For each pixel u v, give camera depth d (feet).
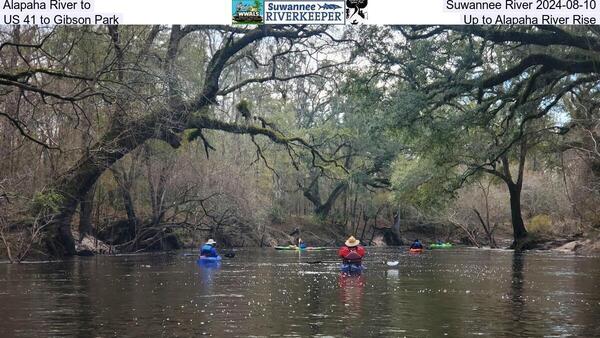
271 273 98.07
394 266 116.98
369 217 279.69
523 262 129.08
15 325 48.73
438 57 132.98
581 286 78.23
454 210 244.63
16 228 126.93
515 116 156.15
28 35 126.41
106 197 173.99
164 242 179.73
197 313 54.85
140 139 139.33
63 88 129.29
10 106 123.34
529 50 140.87
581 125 145.79
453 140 152.35
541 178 244.42
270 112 266.36
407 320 51.55
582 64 120.88
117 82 106.42
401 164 231.71
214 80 154.30
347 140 244.63
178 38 148.15
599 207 171.94
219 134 202.80
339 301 63.00
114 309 57.00
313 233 264.11
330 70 160.97
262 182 238.89
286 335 45.14
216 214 187.32
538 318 52.65
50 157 132.16
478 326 48.93
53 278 86.79
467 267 113.80
